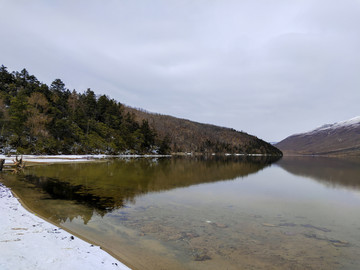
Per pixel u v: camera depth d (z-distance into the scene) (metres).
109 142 81.06
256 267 6.52
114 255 6.89
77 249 6.60
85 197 15.09
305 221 11.35
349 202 15.91
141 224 10.05
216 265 6.56
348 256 7.38
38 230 7.89
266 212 12.94
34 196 14.57
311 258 7.18
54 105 76.62
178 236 8.77
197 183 23.44
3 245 6.05
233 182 25.16
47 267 5.10
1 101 54.72
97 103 98.88
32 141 55.00
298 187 22.45
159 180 24.30
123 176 26.31
